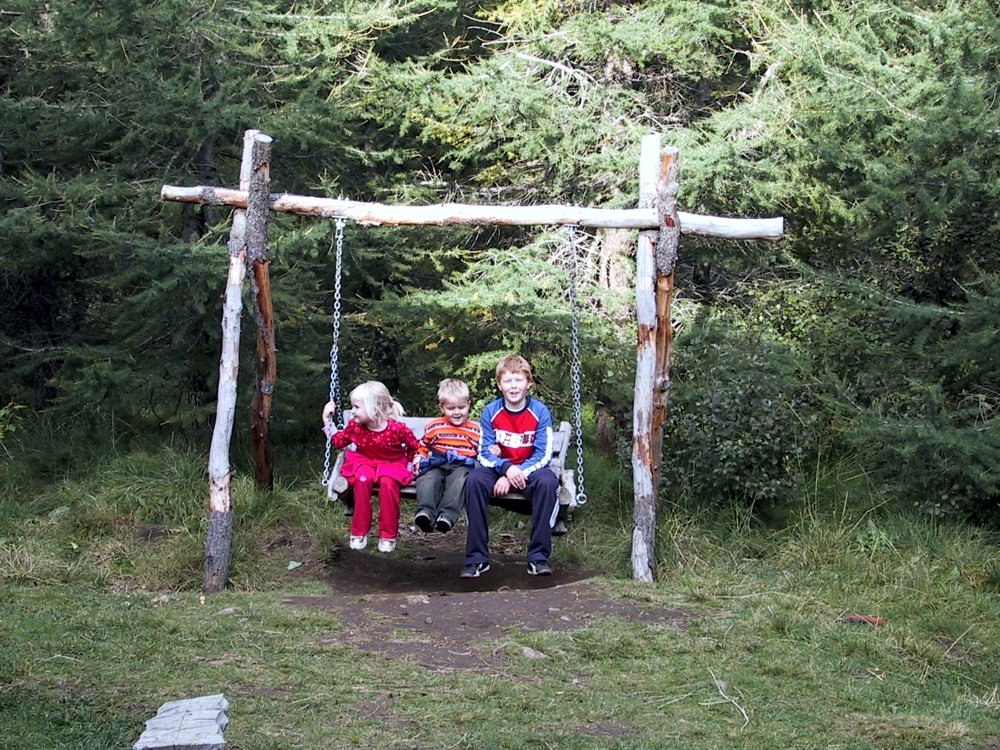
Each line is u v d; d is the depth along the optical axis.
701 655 5.84
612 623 6.25
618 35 10.02
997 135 8.08
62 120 9.16
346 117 9.90
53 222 8.88
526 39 10.74
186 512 8.42
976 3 8.80
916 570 7.32
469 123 10.88
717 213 10.75
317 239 9.48
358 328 11.02
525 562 8.28
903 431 7.83
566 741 4.64
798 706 5.24
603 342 9.98
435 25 13.16
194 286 8.98
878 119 9.33
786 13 10.50
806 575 7.37
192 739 4.12
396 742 4.57
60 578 7.13
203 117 8.99
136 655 5.56
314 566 7.84
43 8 9.51
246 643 5.80
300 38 9.94
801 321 10.30
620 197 10.52
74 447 9.77
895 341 9.27
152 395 10.05
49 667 5.33
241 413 9.91
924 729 4.96
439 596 6.86
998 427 7.77
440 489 7.37
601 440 10.49
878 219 9.68
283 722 4.74
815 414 8.79
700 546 7.82
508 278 10.48
